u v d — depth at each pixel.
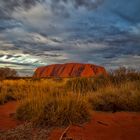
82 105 6.91
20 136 5.18
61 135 5.07
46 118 6.15
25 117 6.84
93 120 6.52
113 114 7.36
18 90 13.42
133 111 7.86
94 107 8.15
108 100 8.27
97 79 13.38
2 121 6.69
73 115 6.30
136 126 5.86
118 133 5.34
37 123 6.07
